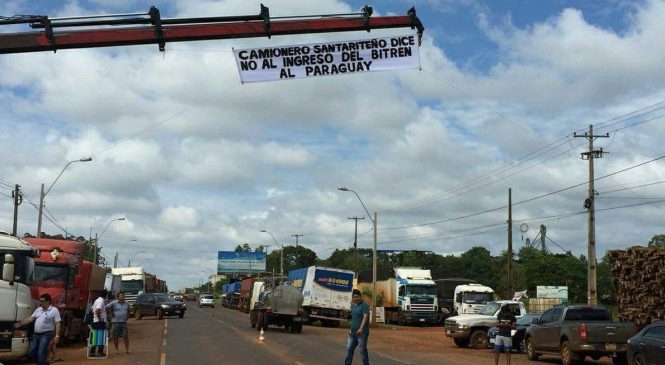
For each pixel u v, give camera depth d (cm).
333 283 4431
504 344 1909
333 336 3269
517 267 8494
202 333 3281
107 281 4425
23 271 1866
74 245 2581
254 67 1298
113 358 2062
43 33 1268
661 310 2181
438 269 10794
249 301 6462
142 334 3219
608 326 2070
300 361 1972
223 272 11962
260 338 2705
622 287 2384
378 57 1305
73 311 2641
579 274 8688
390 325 4972
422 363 2073
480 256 11475
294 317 3506
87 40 1276
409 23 1303
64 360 2000
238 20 1285
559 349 2177
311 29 1288
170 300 5122
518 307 2948
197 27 1284
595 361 2333
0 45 1260
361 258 13100
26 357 1845
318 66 1306
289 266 15225
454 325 2844
